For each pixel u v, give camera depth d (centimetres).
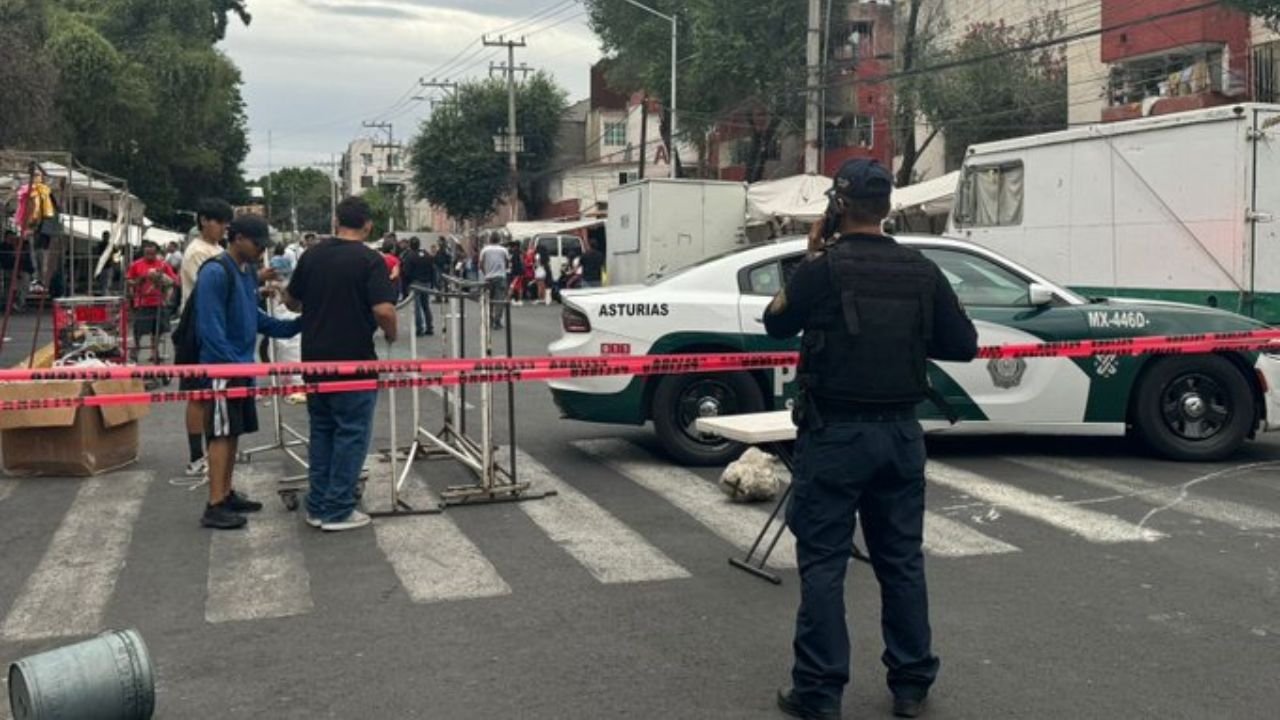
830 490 408
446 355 876
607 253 2809
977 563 611
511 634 510
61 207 1655
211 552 647
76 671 391
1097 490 774
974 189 1474
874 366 405
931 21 3409
